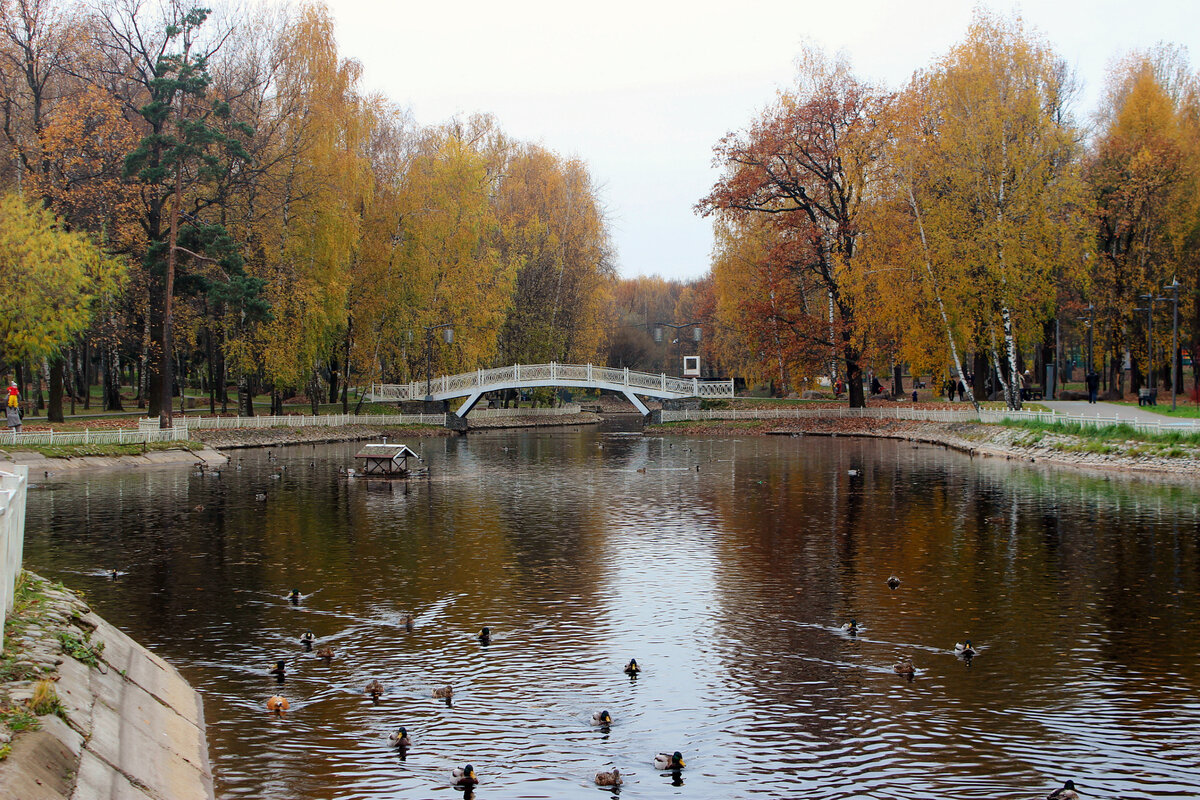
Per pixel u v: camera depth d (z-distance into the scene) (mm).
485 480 37031
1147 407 48312
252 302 43188
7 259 36906
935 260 48719
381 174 60906
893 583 18750
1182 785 10297
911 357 50562
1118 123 56625
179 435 44469
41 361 54969
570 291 72812
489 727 11898
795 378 60156
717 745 11375
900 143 52094
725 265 63219
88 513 28047
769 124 57250
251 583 19125
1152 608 16906
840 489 33281
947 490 32406
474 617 16703
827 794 10148
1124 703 12555
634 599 17922
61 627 11266
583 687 13273
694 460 44844
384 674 13781
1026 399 60000
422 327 60875
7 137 42781
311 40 50250
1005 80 47594
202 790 9805
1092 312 55656
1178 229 52562
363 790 10180
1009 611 16828
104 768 8367
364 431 58500
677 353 116125
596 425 79812
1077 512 27125
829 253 58125
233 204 50281
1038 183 45688
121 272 41969
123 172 42250
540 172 73938
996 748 11242
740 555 21906
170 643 15078
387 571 20266
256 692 13031
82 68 45375
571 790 10242
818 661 14320
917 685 13273
